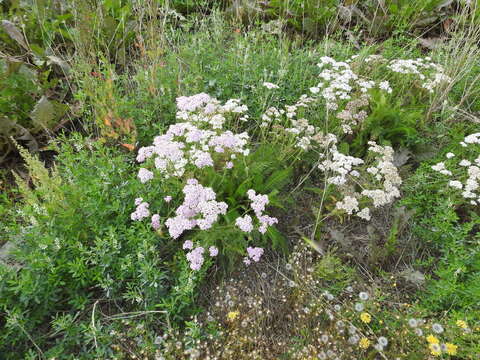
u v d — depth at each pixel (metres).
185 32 5.09
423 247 3.21
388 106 3.80
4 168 3.70
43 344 2.42
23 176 3.60
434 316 2.67
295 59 4.53
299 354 2.31
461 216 3.37
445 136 3.92
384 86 3.73
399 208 3.23
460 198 3.29
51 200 2.68
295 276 2.82
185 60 4.25
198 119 3.11
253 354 2.28
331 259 2.77
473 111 4.33
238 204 3.14
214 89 4.18
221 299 2.64
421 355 2.29
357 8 5.84
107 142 3.67
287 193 3.57
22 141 3.81
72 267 2.41
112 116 3.37
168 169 2.77
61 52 4.70
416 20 5.53
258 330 2.60
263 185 3.14
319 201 3.54
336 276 2.80
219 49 4.59
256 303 2.62
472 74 4.43
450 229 2.99
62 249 2.56
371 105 3.95
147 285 2.58
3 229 2.92
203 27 4.82
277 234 3.03
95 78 3.54
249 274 2.99
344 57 4.76
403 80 4.27
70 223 2.63
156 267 2.62
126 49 4.98
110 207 2.68
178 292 2.46
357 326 2.56
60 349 2.31
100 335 2.33
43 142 3.92
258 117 3.94
